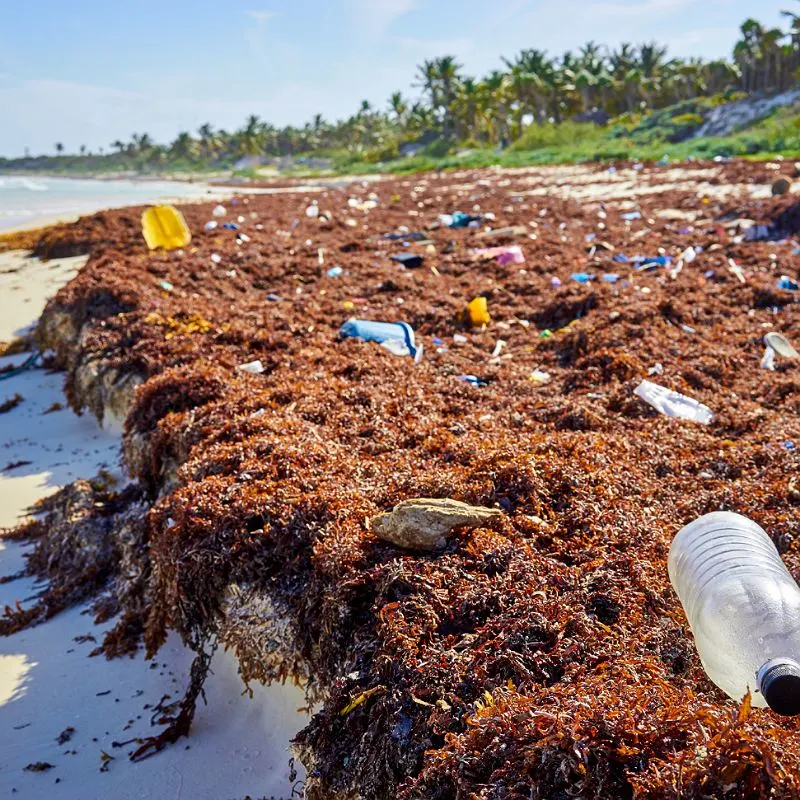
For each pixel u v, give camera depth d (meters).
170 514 1.30
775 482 1.26
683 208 4.73
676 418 1.58
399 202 6.25
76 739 1.14
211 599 1.19
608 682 0.80
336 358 2.00
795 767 0.68
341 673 0.97
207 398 1.77
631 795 0.71
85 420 2.40
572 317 2.48
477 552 1.05
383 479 1.29
